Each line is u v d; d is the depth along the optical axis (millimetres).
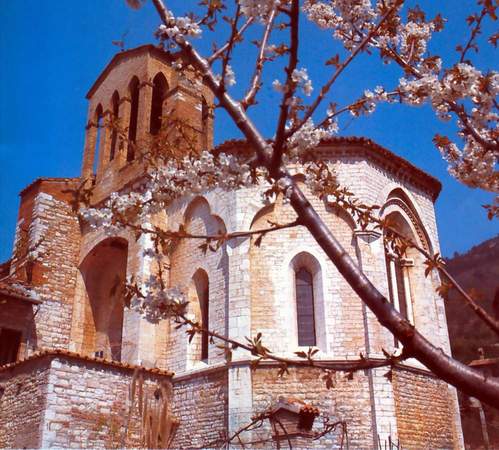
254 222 20375
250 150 18719
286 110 4840
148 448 17078
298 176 20703
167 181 6887
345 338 18812
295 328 19219
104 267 27094
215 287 20406
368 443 17297
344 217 20312
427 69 7266
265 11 5094
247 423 17219
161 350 21250
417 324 22047
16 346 23438
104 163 27594
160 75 27953
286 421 14555
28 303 24203
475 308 5254
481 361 20438
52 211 26609
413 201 23203
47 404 16984
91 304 26375
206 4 5668
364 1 8227
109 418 18031
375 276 19500
